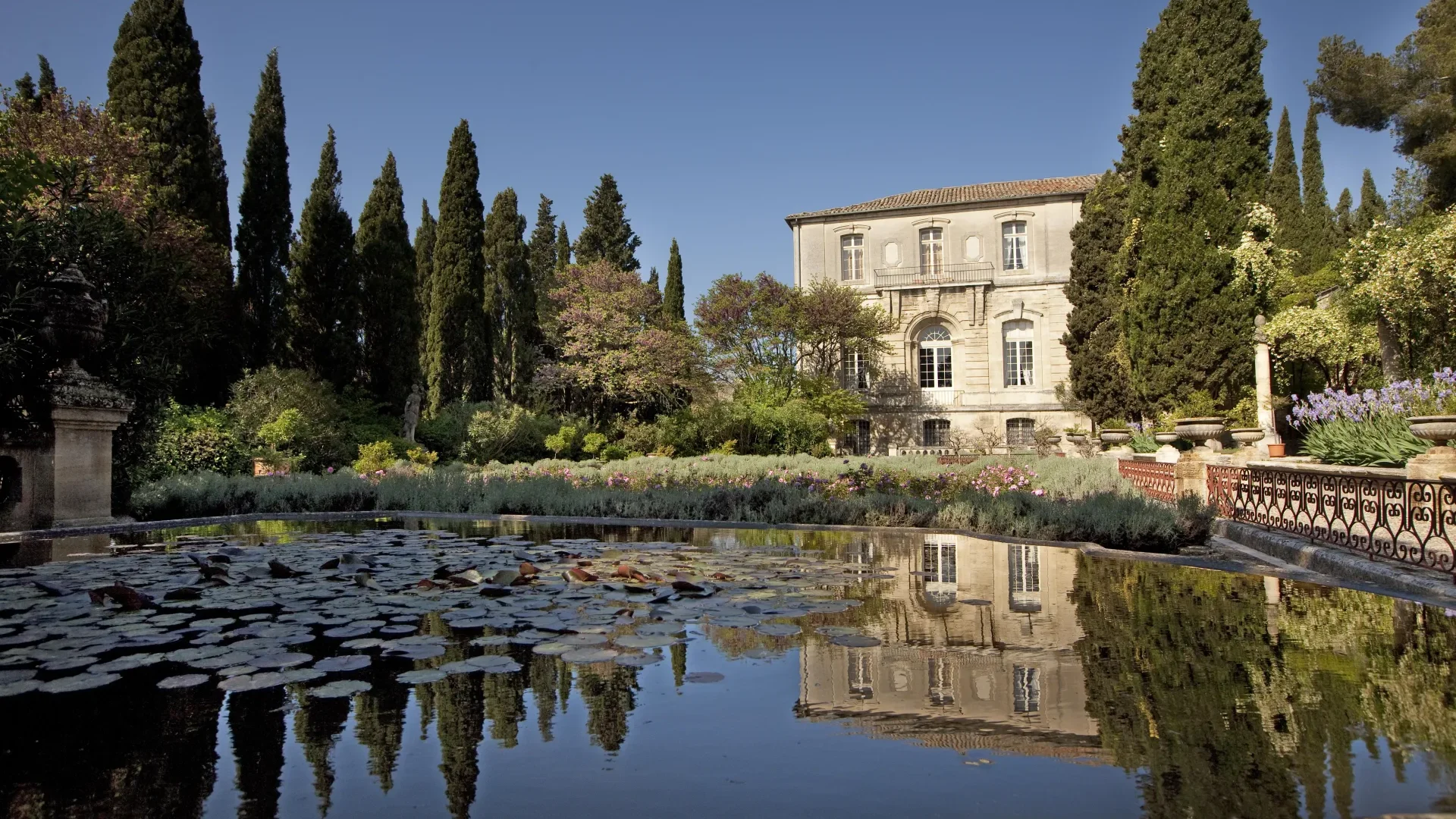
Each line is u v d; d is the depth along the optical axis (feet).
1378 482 14.75
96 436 23.53
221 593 12.02
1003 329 92.94
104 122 47.09
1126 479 33.73
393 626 9.68
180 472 35.42
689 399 89.81
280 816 4.49
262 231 61.16
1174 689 6.91
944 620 9.89
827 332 88.63
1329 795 4.62
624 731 5.96
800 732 5.89
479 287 84.12
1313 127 96.84
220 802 4.73
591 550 17.79
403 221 72.69
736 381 90.27
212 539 20.34
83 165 39.22
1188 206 54.24
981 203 92.84
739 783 4.94
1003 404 90.53
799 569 14.56
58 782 5.05
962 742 5.64
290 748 5.69
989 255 93.04
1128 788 4.78
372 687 7.18
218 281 51.80
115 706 6.64
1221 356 52.47
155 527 24.25
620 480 34.68
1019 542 19.60
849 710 6.42
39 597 11.84
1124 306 60.80
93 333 23.02
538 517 27.78
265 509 30.37
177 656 8.30
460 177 82.89
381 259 69.77
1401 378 46.24
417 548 18.26
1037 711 6.31
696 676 7.46
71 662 7.99
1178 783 4.85
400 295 70.64
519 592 11.98
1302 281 58.44
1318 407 35.86
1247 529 20.35
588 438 76.02
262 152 61.52
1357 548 15.24
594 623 9.79
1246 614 10.19
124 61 54.29
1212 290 52.80
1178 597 11.51
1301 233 84.58
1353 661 7.77
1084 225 73.26
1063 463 42.86
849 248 97.81
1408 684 6.95
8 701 6.78
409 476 37.01
